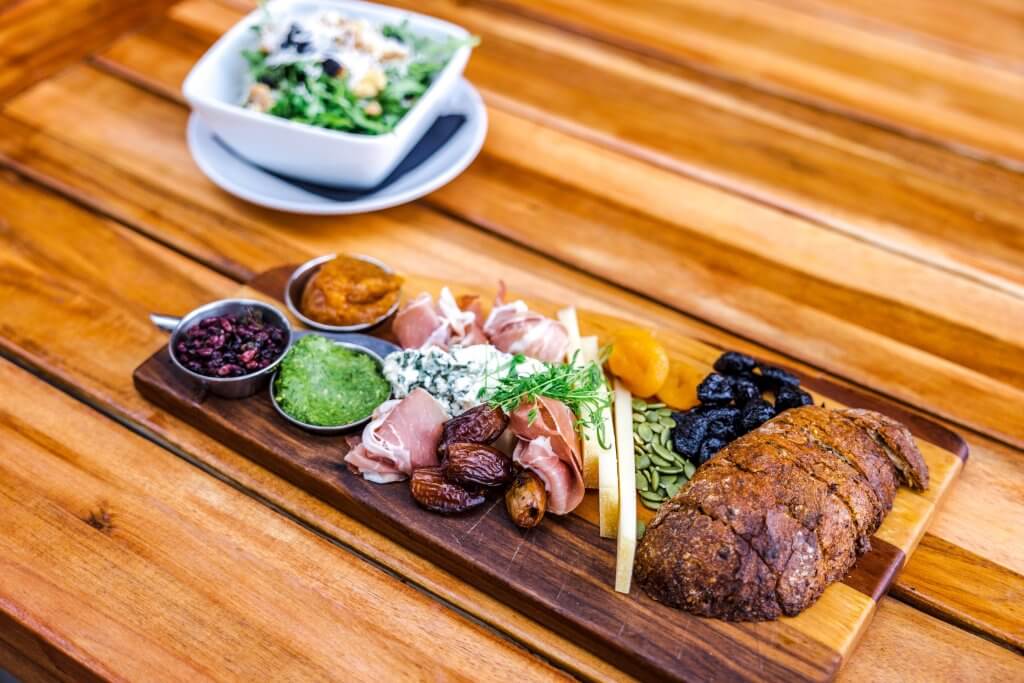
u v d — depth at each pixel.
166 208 0.85
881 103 0.98
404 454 0.66
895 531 0.66
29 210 0.84
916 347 0.79
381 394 0.70
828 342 0.79
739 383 0.72
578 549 0.65
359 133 0.84
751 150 0.93
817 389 0.74
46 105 0.93
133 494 0.68
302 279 0.77
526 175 0.89
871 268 0.84
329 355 0.72
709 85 0.99
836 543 0.63
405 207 0.86
